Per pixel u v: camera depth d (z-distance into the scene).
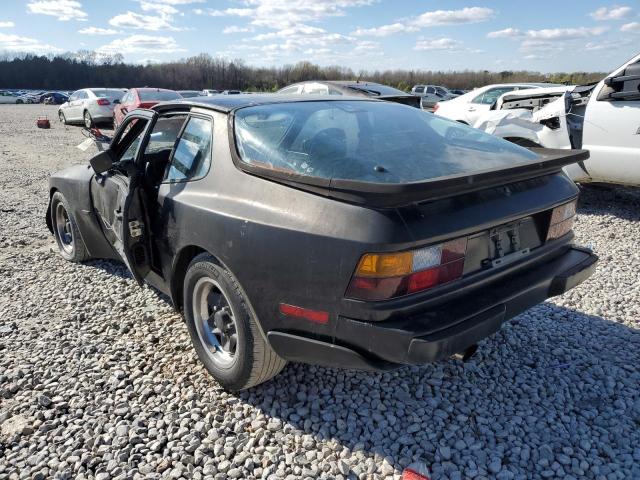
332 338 2.29
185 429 2.56
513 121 6.89
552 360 3.15
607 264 4.81
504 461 2.34
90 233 4.47
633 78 5.77
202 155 2.96
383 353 2.18
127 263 3.37
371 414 2.66
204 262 2.74
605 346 3.32
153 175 3.33
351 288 2.18
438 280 2.25
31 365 3.15
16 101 49.84
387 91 9.91
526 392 2.84
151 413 2.68
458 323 2.21
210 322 2.97
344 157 2.55
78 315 3.79
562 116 6.46
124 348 3.34
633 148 5.86
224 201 2.64
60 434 2.54
